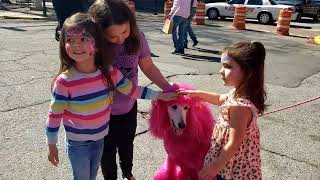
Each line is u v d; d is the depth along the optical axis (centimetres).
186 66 841
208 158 278
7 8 2067
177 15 962
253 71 255
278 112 578
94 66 270
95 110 273
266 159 430
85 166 288
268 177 392
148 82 677
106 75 273
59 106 266
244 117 254
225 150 256
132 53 303
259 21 2058
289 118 556
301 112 584
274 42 1345
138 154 423
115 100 307
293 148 461
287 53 1123
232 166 269
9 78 670
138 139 457
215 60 922
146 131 478
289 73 845
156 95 304
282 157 437
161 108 308
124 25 280
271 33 1617
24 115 512
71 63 265
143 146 441
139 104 564
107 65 274
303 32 1738
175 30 976
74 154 285
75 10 958
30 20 1605
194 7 1030
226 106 262
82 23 256
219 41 1266
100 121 279
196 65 856
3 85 630
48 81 664
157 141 454
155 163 407
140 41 306
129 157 345
